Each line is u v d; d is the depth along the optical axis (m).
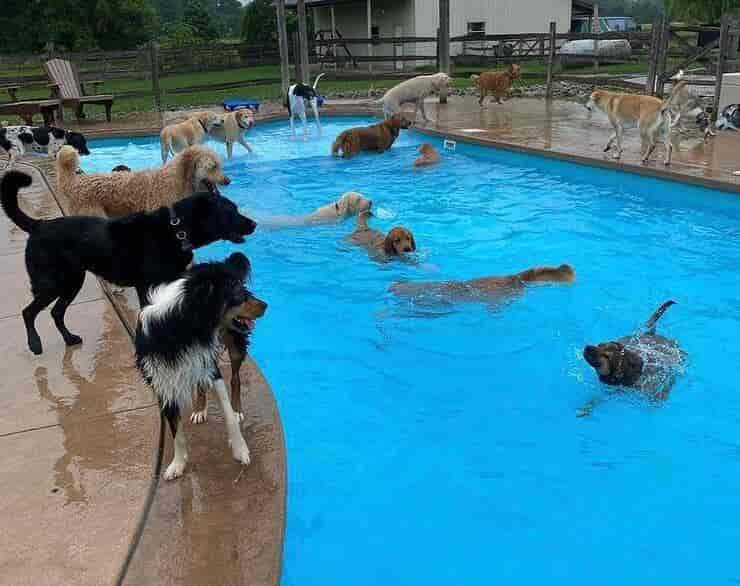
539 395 4.07
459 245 6.76
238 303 2.82
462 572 2.77
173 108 18.38
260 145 13.02
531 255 6.40
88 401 3.45
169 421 2.80
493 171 9.94
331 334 4.96
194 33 52.22
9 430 3.20
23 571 2.30
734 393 4.02
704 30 13.62
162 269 4.09
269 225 7.49
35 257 3.92
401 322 5.08
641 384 3.97
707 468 3.38
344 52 34.50
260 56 23.23
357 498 3.23
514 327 4.91
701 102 10.52
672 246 6.52
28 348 4.13
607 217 7.52
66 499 2.67
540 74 19.36
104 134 14.27
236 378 3.26
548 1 33.22
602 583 2.69
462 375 4.32
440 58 17.14
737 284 5.58
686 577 2.71
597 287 5.57
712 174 7.75
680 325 4.88
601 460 3.46
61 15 44.78
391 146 12.08
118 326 4.43
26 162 11.12
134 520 2.54
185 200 4.19
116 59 21.50
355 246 6.77
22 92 25.27
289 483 3.34
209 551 2.40
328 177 9.96
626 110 8.59
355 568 2.81
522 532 2.98
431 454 3.55
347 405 4.05
